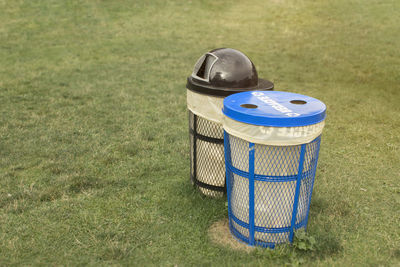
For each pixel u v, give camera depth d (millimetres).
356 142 7148
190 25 18781
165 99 9492
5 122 7594
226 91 4320
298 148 3588
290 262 3877
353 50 14938
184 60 13695
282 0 22125
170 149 6555
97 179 5473
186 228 4414
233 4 21984
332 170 5980
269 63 13633
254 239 4070
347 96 10094
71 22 18203
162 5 21391
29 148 6441
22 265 3789
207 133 4664
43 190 5121
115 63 13070
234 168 3898
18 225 4406
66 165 5891
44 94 9633
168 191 5184
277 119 3410
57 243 4125
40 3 20188
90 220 4523
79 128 7414
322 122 3646
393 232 4453
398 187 5488
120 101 9234
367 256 4004
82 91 9945
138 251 4031
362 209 4902
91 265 3820
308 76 12195
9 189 5168
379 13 19141
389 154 6609
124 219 4566
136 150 6477
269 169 3654
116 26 18109
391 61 13492
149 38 16625
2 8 19312
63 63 12914
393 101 9742
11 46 14766
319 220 4562
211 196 5008
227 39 16859
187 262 3891
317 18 19312
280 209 3861
